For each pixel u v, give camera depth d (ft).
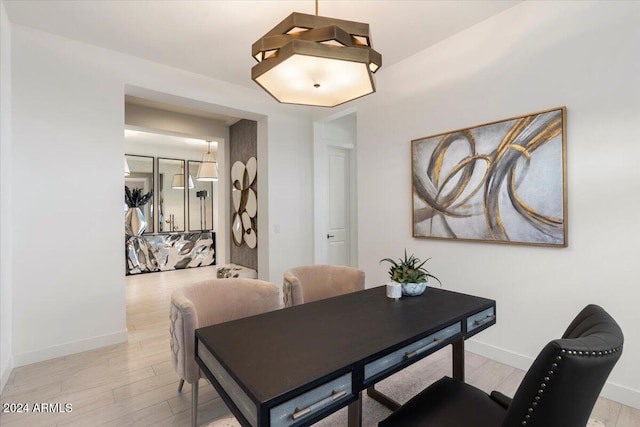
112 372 8.07
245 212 16.74
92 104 9.46
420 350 4.69
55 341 8.84
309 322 5.20
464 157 8.91
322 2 7.61
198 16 8.17
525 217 7.73
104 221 9.61
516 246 8.00
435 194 9.62
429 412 4.24
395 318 5.32
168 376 7.89
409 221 10.46
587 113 6.85
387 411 6.56
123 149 9.97
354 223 16.94
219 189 19.07
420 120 10.09
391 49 9.93
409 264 7.07
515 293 8.05
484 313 6.02
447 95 9.37
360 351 4.08
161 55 10.16
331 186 16.15
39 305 8.62
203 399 6.96
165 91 10.83
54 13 7.98
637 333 6.32
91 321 9.38
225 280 7.04
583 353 2.73
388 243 11.13
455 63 9.17
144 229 21.13
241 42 9.42
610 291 6.62
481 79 8.61
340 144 15.92
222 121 17.70
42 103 8.70
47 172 8.75
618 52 6.47
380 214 11.38
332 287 8.16
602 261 6.71
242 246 17.33
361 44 5.39
